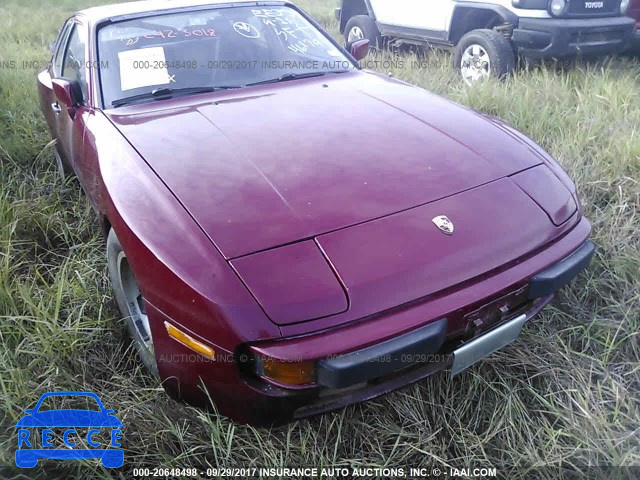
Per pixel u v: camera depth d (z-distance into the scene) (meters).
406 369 1.82
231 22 3.05
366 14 7.23
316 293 1.60
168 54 2.83
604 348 2.24
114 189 2.02
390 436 1.95
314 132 2.30
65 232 3.07
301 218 1.80
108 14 2.96
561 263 1.94
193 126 2.37
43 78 3.75
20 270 2.83
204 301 1.60
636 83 4.88
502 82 4.88
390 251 1.72
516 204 1.98
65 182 3.58
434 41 5.93
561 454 1.82
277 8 3.26
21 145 3.97
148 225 1.82
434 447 1.88
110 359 2.30
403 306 1.66
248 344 1.57
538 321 2.36
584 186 3.15
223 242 1.71
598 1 4.88
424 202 1.90
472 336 1.84
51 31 8.38
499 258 1.82
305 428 1.93
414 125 2.39
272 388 1.62
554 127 3.87
